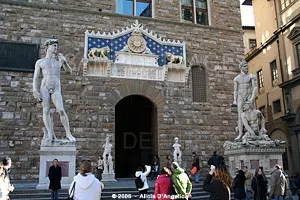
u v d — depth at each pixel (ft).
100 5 67.00
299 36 85.66
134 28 67.21
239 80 50.93
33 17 62.03
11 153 55.67
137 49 66.49
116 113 85.87
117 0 69.26
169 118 66.08
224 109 70.79
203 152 66.69
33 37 61.21
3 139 55.77
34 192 40.52
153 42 68.28
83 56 63.10
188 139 66.33
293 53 88.79
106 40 65.16
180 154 61.31
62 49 62.23
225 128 69.77
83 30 64.39
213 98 70.49
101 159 57.31
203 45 72.59
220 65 73.00
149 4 72.08
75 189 18.47
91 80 62.75
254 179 38.37
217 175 20.30
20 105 57.82
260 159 46.88
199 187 52.16
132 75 65.41
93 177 18.88
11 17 60.80
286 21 93.71
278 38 96.68
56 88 44.39
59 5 63.72
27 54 60.03
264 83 106.01
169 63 67.82
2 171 24.90
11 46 59.57
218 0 77.20
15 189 41.16
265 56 105.60
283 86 91.91
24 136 56.95
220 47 73.97
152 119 71.05
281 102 94.32
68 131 44.45
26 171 55.72
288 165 90.12
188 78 69.15
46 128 43.09
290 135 89.30
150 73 66.69
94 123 61.26
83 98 61.57
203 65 71.61
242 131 50.21
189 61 70.59
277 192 37.17
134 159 84.79
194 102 68.85
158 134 64.85
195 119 67.87
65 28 63.41
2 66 58.08
